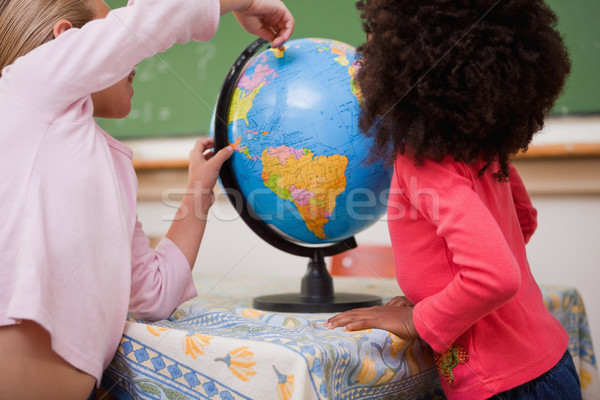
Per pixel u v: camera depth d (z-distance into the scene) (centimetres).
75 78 67
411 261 74
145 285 78
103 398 79
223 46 232
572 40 188
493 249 61
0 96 67
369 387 65
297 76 82
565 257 195
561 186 189
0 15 75
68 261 63
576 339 115
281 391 55
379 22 68
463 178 66
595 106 185
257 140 82
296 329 69
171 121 239
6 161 64
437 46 65
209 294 111
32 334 62
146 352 68
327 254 97
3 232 62
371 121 75
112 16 70
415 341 74
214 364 61
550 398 68
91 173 68
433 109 65
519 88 66
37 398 62
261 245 231
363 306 91
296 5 221
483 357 68
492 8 65
